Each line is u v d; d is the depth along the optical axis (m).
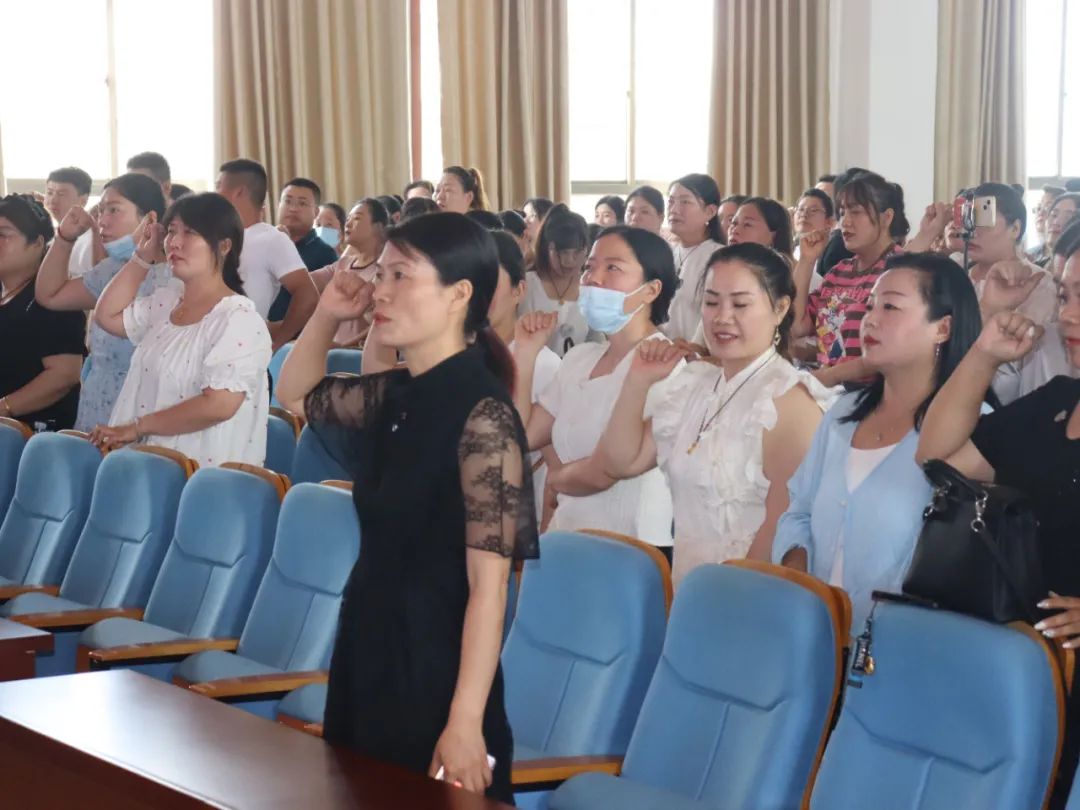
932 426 2.36
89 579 3.68
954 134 9.91
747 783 2.19
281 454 4.59
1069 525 2.20
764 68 9.50
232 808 1.61
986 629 1.99
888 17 9.50
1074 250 2.34
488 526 1.88
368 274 5.74
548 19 9.00
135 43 8.31
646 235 3.20
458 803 1.65
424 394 1.96
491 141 8.91
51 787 1.87
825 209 6.03
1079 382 2.29
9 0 7.99
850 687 2.15
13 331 4.87
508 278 3.64
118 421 4.00
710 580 2.34
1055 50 10.64
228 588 3.30
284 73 8.38
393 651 1.95
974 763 1.97
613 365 3.26
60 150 8.22
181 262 3.87
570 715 2.52
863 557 2.45
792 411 2.74
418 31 8.79
